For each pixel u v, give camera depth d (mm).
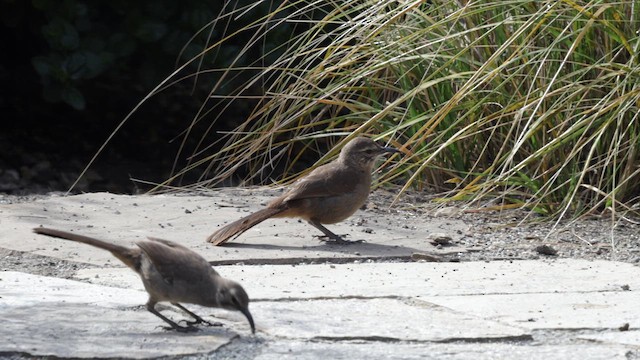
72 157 19422
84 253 10156
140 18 18391
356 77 13320
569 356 6828
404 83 13859
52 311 7762
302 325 7508
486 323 7617
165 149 20219
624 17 12430
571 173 12492
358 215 12461
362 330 7371
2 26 20625
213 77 18969
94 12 18625
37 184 17953
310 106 14008
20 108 20625
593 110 11945
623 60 12578
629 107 11969
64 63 18047
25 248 10289
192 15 18500
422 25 13961
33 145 19641
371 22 13359
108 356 6590
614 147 12398
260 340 7133
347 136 13977
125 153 20000
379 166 13898
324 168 11273
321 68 13836
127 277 9141
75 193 17594
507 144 13117
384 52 13836
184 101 20672
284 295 8461
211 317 7684
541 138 12742
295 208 10977
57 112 20812
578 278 9367
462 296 8570
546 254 10734
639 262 10414
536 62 11992
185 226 11578
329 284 8984
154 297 7184
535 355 6859
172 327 7297
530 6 12992
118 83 20562
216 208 12562
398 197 12680
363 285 8961
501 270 9766
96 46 18312
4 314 7637
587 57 12391
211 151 20312
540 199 12055
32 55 20703
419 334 7301
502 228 11969
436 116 12125
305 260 10195
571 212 12516
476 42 12805
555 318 7805
